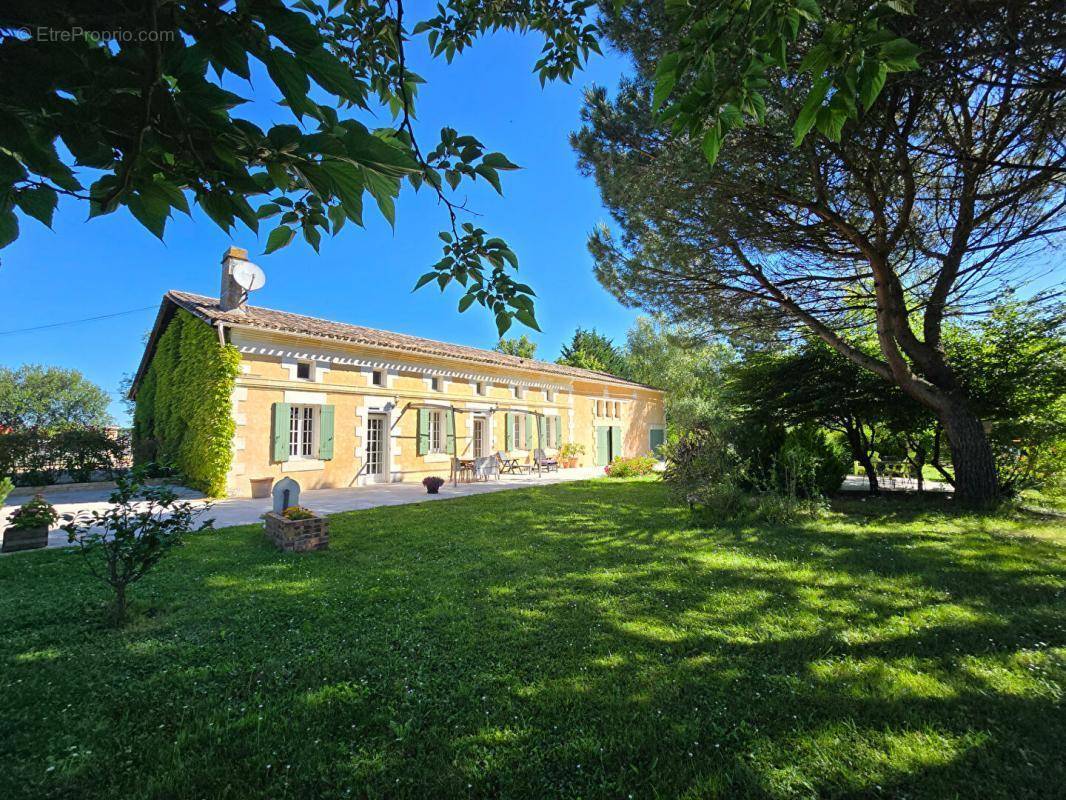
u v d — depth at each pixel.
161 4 0.83
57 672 2.85
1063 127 4.88
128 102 0.86
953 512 7.66
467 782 2.01
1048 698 2.51
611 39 5.94
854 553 5.40
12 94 0.81
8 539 5.83
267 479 11.52
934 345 8.20
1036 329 7.88
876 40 1.27
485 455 18.27
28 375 30.80
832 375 9.93
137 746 2.21
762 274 7.86
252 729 2.35
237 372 11.70
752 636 3.31
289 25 0.86
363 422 14.32
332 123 1.01
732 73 1.44
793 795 1.91
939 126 5.52
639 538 6.42
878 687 2.64
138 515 3.67
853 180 6.42
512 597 4.11
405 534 6.77
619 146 7.22
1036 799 1.85
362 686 2.70
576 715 2.43
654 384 28.39
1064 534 6.24
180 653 3.09
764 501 7.69
